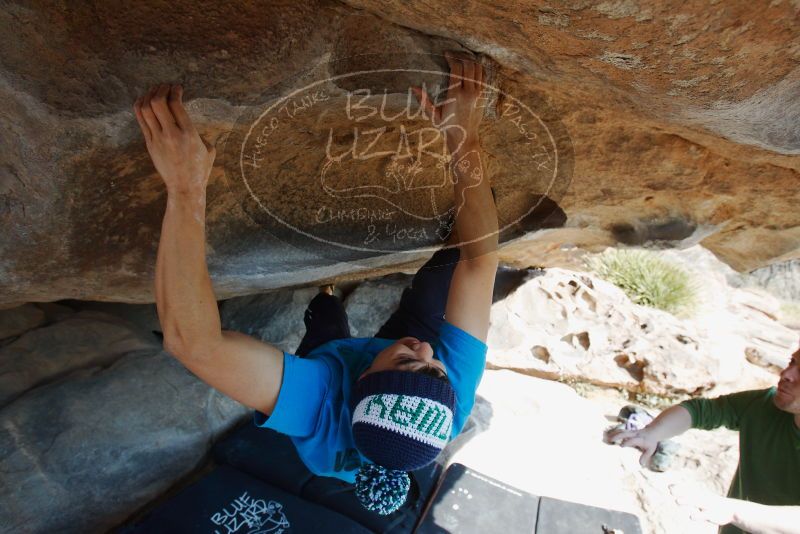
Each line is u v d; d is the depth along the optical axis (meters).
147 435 2.72
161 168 1.05
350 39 1.21
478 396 3.68
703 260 6.73
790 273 6.85
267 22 1.15
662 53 1.01
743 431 2.17
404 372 1.21
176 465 2.78
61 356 2.88
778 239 2.70
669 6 0.87
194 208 1.08
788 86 1.11
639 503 3.05
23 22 1.11
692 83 1.11
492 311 4.25
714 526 2.92
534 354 4.14
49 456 2.45
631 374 4.07
